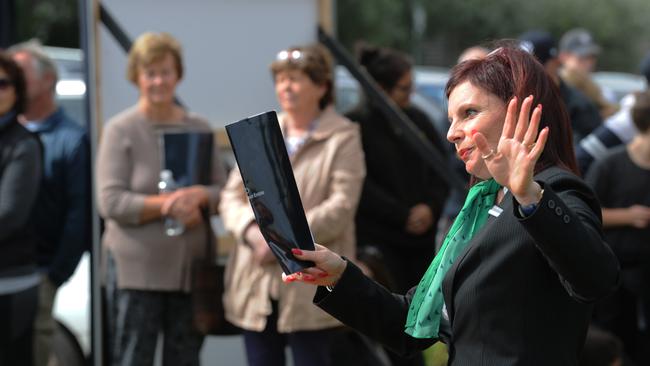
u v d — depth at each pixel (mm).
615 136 6082
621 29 32000
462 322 2441
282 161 2582
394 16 27594
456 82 2516
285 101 4934
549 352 2359
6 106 5230
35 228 5695
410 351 2783
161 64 5293
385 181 5973
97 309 5566
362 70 6039
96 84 5711
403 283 5992
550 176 2434
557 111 2514
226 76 6199
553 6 30188
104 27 5910
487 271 2398
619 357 4801
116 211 5156
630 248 5824
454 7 28672
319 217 4746
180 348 5297
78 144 5656
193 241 5242
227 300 5035
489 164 2230
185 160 5223
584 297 2248
